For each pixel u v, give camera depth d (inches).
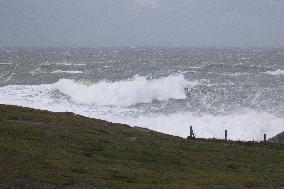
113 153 2011.6
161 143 2415.1
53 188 1344.7
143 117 4972.9
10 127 2251.5
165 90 6550.2
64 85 6771.7
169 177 1683.1
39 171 1521.9
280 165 2114.9
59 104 5693.9
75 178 1488.7
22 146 1866.4
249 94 6624.0
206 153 2281.0
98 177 1556.3
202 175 1769.2
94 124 2785.4
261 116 4945.9
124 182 1524.4
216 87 7303.2
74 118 2930.6
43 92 6491.1
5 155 1676.9
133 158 1979.6
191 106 5753.0
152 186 1492.4
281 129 4532.5
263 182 1694.1
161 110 5442.9
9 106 3127.5
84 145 2092.8
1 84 7839.6
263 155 2343.8
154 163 1940.2
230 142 2844.5
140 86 6397.6
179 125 4685.0
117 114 5142.7
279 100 6112.2
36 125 2423.7
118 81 7155.5
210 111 5349.4
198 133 4500.5
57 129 2377.0
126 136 2522.1
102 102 6048.2
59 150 1914.4
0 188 1275.8
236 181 1683.1
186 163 1996.8
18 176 1428.4
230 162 2103.8
